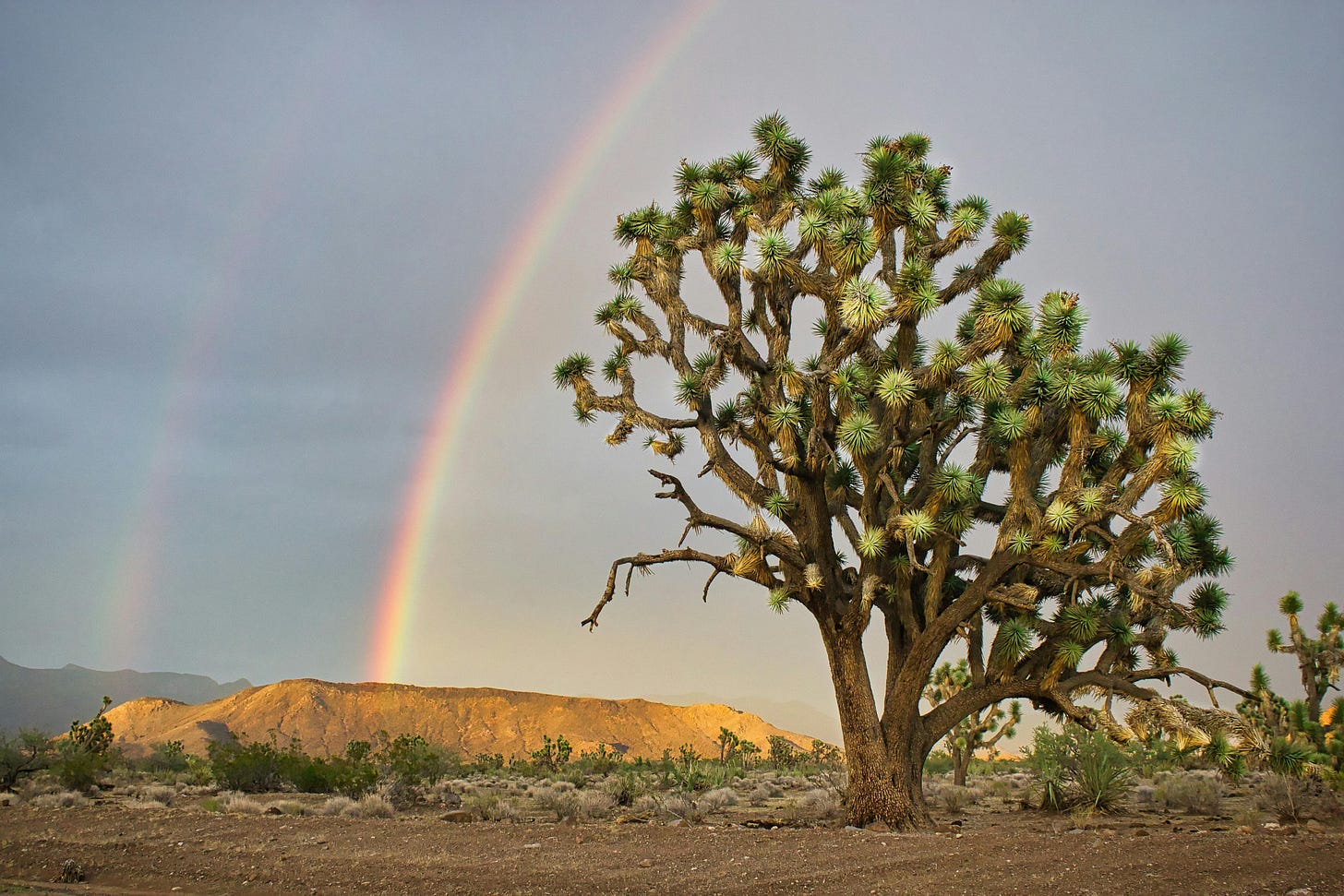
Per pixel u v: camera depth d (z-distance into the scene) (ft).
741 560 54.13
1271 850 35.99
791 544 53.36
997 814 63.82
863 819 52.26
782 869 35.45
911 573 54.03
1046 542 50.26
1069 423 51.37
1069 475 50.75
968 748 94.63
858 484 60.59
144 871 39.29
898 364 55.11
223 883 36.76
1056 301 53.01
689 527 55.88
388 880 35.40
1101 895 29.09
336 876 36.68
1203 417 48.70
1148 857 34.81
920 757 54.24
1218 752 50.90
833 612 54.19
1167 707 51.75
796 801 77.36
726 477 56.75
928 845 39.93
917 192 58.44
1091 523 49.80
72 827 51.93
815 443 52.70
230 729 443.32
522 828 49.16
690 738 506.89
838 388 51.78
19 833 50.14
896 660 55.93
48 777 94.12
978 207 58.34
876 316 50.11
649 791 84.74
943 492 51.47
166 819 54.44
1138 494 48.91
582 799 66.90
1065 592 55.36
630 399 58.49
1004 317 50.14
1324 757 71.92
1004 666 53.67
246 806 64.85
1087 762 64.80
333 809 64.85
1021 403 51.24
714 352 58.65
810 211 53.52
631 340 60.29
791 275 53.93
